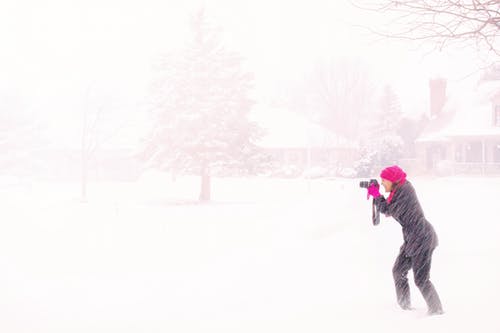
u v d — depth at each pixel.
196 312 7.24
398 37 7.29
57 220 23.67
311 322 6.16
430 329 5.46
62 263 12.82
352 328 5.76
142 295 8.75
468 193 19.73
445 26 7.18
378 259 10.81
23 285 9.79
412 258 6.31
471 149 56.59
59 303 8.20
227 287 9.02
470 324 5.50
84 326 6.62
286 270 10.16
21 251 14.70
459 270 8.66
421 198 19.98
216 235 17.36
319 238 13.98
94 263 12.75
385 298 7.34
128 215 26.02
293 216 18.19
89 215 25.97
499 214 14.62
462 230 13.07
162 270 11.49
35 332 6.37
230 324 6.38
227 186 49.75
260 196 40.12
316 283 8.84
